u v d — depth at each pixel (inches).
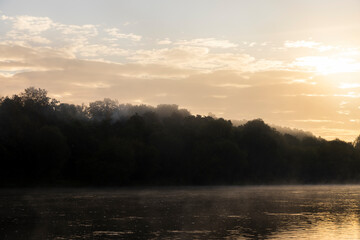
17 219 2235.5
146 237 1717.5
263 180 7209.6
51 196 3853.3
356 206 3034.0
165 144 6481.3
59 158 5319.9
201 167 6397.6
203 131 6830.7
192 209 2763.3
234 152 6432.1
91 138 6112.2
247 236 1745.8
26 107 6166.3
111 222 2132.1
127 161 5659.5
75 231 1857.8
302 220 2233.0
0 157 5093.5
